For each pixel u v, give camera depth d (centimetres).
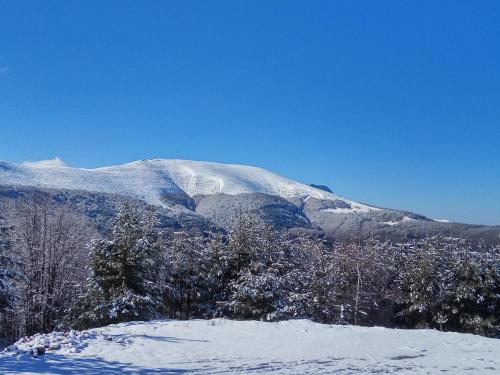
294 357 1591
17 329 3700
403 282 4412
